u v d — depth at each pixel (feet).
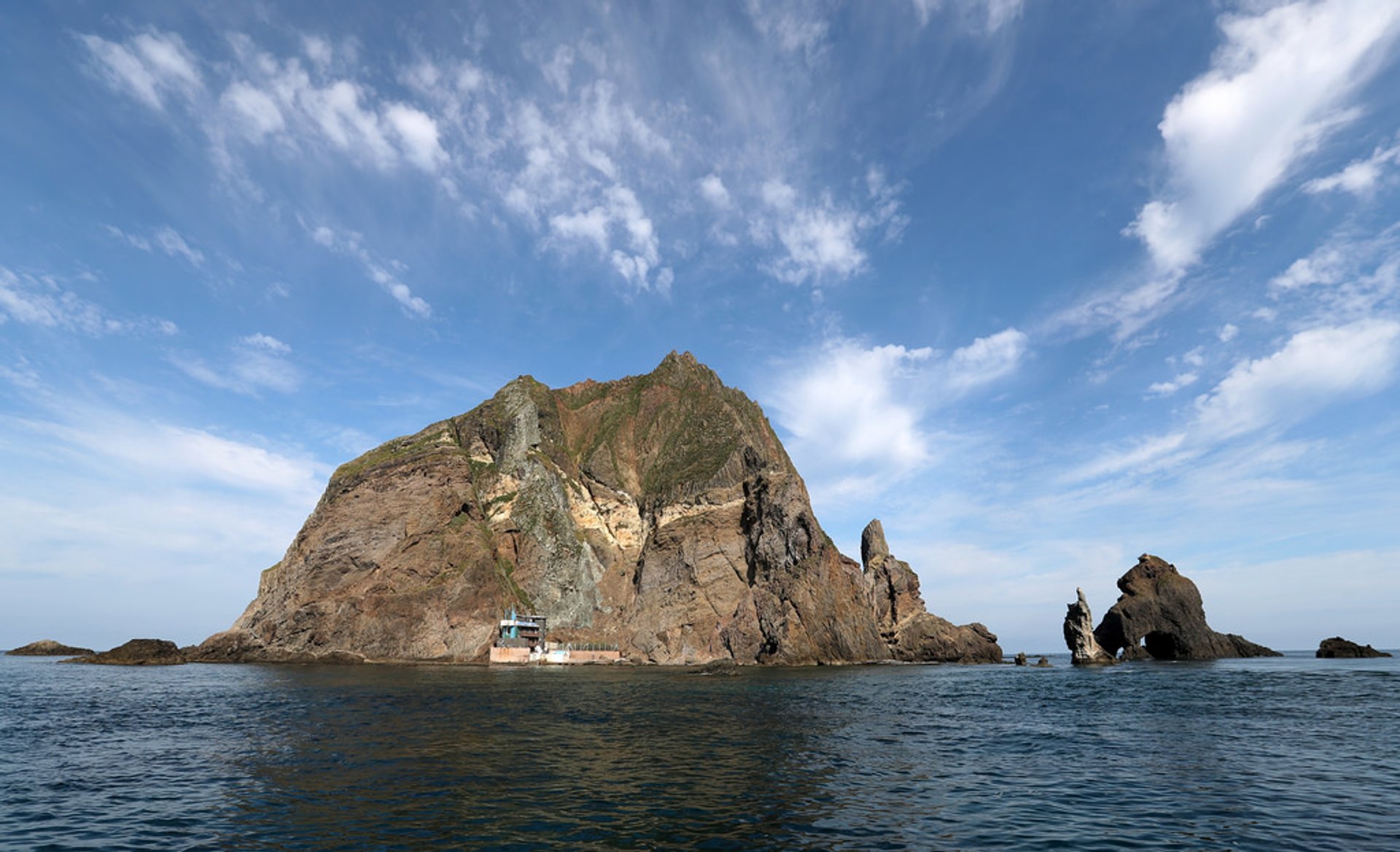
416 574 413.18
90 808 67.51
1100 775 83.51
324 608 397.19
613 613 465.06
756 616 415.44
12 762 91.50
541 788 75.36
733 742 107.86
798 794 72.64
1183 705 164.66
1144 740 111.75
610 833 59.06
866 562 521.65
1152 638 453.99
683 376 640.99
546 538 471.62
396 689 203.92
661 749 100.63
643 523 524.52
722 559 451.53
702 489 490.49
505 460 508.12
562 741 107.34
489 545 451.94
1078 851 53.98
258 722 128.88
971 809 66.90
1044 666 422.82
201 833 59.41
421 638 390.83
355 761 90.84
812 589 409.28
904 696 191.93
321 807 67.67
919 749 102.12
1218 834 58.85
